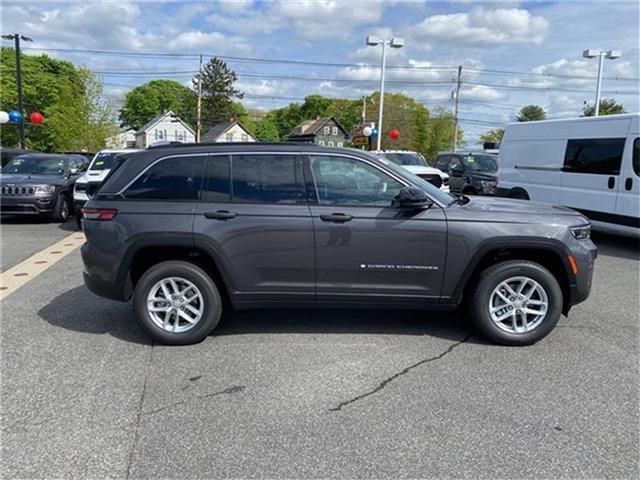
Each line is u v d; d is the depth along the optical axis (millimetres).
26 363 3721
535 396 3256
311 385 3395
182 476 2441
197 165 4086
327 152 4062
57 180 11039
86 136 38281
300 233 3957
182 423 2910
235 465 2529
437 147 69750
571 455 2625
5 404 3109
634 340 4285
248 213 3965
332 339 4242
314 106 91500
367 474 2465
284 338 4262
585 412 3061
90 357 3848
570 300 4137
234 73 68000
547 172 9930
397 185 4035
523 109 65312
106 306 5121
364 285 4051
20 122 31391
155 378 3488
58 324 4582
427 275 4023
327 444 2711
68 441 2727
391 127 61406
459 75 46750
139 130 76125
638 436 2805
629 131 8195
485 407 3111
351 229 3943
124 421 2926
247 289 4059
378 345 4109
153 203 4020
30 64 48875
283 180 4039
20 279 6176
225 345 4105
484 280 4055
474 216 3994
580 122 9188
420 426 2891
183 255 4184
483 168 14219
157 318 4102
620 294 5777
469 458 2596
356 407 3105
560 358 3879
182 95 81125
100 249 4031
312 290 4059
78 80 40281
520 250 4113
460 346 4102
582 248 4043
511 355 3930
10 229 10188
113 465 2521
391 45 22562
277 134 93625
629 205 8203
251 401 3172
